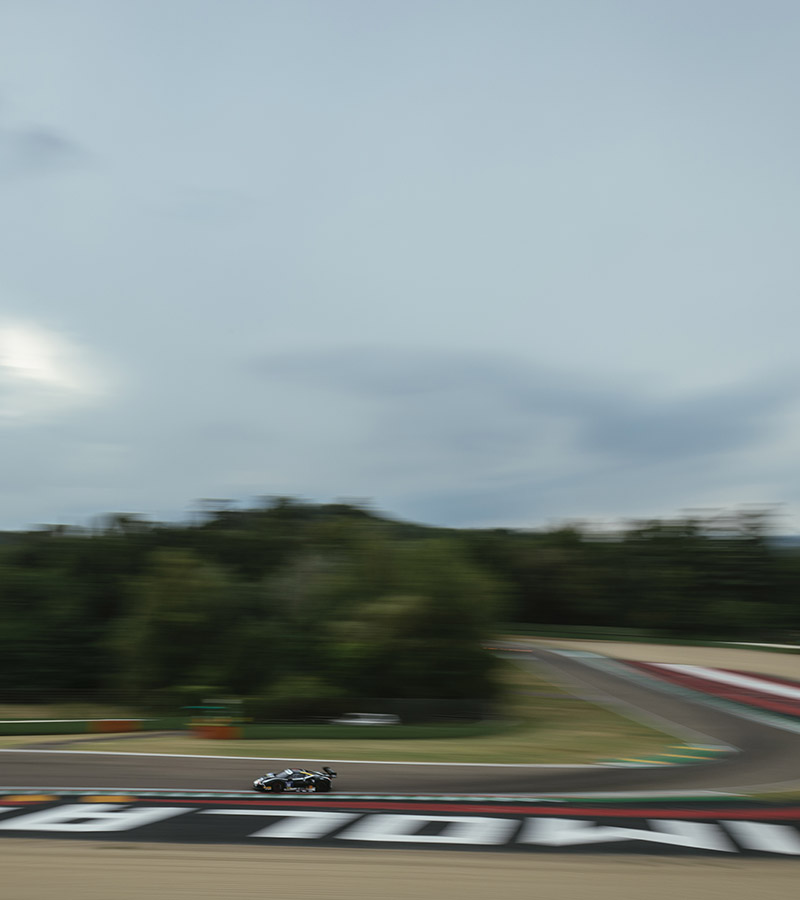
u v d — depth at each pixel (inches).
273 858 556.4
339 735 1251.8
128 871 524.4
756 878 536.7
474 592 1551.4
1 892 482.3
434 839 616.7
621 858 575.2
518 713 1504.7
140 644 1733.5
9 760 994.7
